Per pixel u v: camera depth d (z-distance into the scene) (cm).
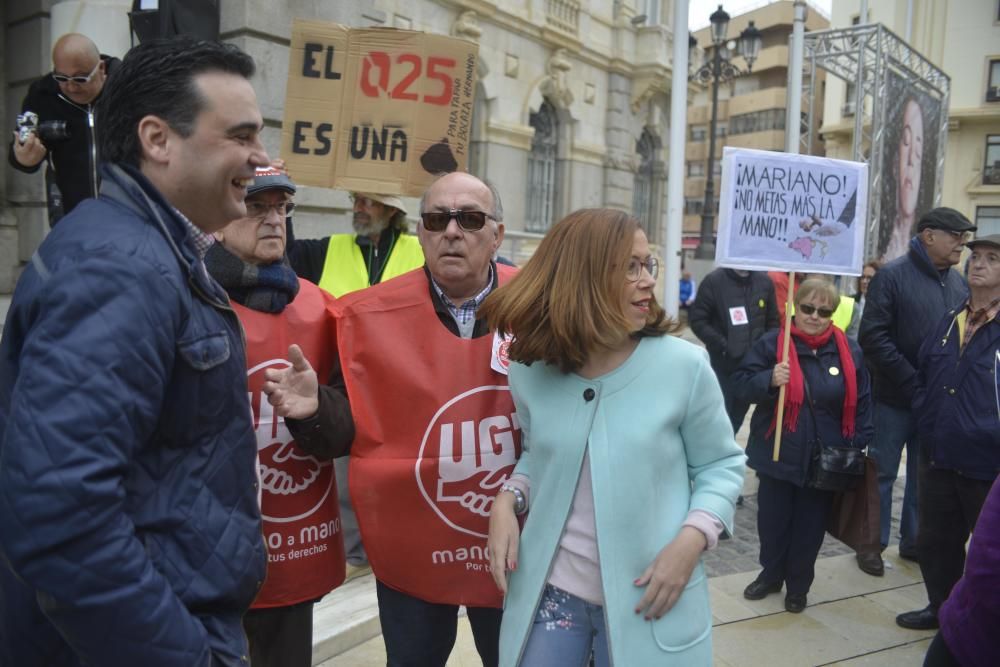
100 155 130
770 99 4697
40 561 103
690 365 175
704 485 177
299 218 502
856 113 1163
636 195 1822
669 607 166
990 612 162
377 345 208
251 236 201
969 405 315
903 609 373
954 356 324
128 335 111
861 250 412
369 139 328
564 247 174
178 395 124
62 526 102
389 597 215
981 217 2466
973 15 2378
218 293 138
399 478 205
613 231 171
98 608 105
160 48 125
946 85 1467
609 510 169
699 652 172
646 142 1839
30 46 543
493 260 243
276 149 474
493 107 1341
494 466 206
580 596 176
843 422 354
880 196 1165
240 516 135
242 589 133
